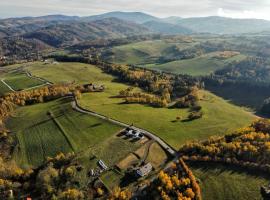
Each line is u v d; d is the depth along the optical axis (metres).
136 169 110.25
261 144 116.56
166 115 167.12
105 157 120.12
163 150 124.31
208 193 98.56
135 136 134.75
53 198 99.19
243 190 98.00
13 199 102.88
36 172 115.44
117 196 96.88
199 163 112.56
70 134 141.12
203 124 154.62
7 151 131.88
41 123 155.88
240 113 186.25
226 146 117.81
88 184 106.31
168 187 98.81
